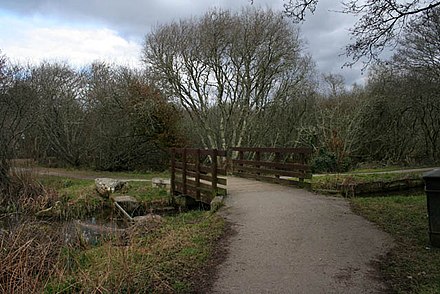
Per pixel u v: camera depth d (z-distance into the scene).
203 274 4.69
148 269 4.77
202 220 7.77
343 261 5.04
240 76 23.97
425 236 5.98
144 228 7.09
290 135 27.47
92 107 23.16
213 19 23.33
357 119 24.69
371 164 24.34
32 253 5.10
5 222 8.40
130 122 22.38
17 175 13.25
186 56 23.75
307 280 4.44
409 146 26.98
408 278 4.42
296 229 6.57
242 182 12.61
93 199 12.78
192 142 25.53
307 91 26.66
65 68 25.33
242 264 5.00
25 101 16.48
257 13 23.34
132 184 14.70
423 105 25.11
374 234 6.22
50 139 22.45
